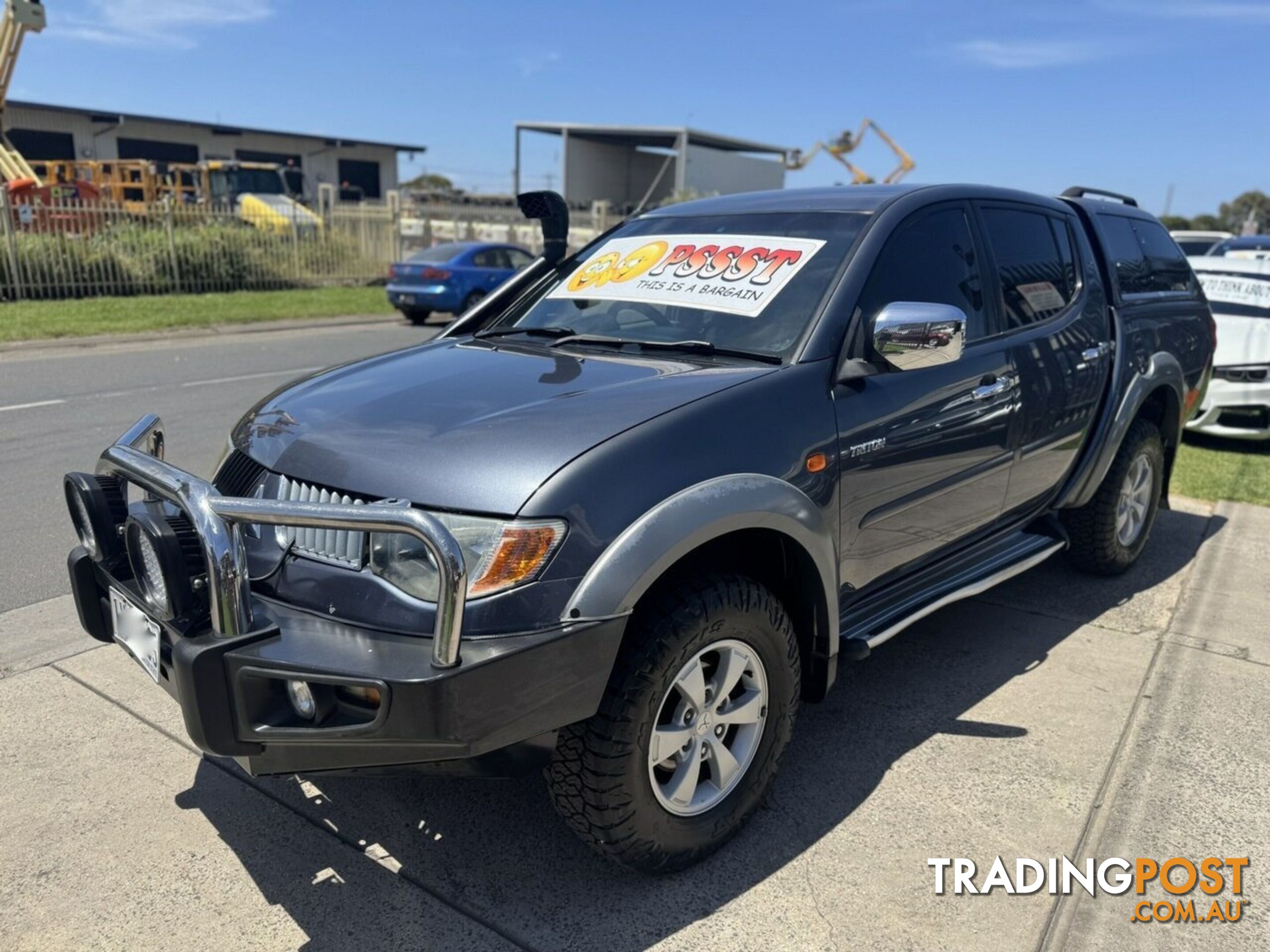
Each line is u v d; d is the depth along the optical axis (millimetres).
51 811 2912
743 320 3158
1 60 20797
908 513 3283
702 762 2680
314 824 2885
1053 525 4426
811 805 3000
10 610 4309
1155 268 5121
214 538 2201
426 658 2166
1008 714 3568
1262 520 6094
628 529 2334
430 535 2080
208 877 2648
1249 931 2480
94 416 8266
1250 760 3262
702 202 4023
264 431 2809
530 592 2240
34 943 2395
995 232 3889
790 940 2430
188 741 3311
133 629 2559
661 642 2412
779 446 2715
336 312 17516
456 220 31422
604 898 2578
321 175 44875
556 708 2260
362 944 2410
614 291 3586
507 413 2598
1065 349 4051
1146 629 4355
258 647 2215
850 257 3197
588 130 48781
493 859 2734
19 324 14062
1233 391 7789
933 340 2877
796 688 2869
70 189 23266
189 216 19750
